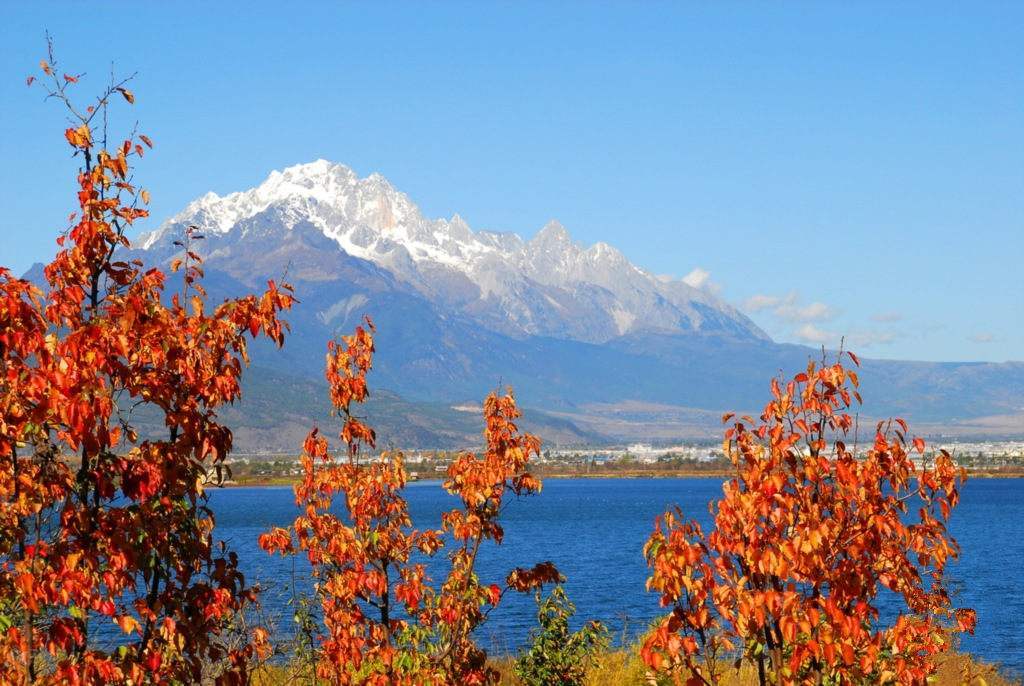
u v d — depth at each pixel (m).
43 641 9.38
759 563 9.70
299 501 15.20
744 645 10.77
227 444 9.90
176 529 9.60
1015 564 88.38
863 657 10.39
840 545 10.38
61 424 9.05
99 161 9.59
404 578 15.30
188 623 9.52
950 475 11.08
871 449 10.99
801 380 10.76
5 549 9.16
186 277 10.22
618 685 22.55
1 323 8.67
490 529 16.38
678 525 10.57
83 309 9.59
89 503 9.63
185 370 9.54
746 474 10.29
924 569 12.04
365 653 14.93
